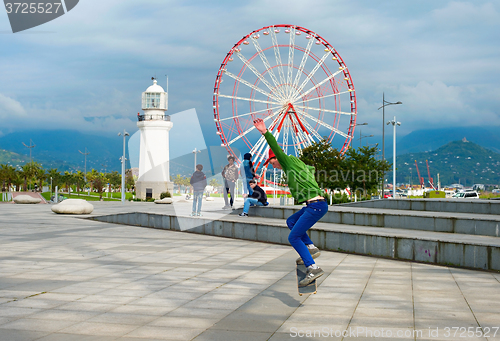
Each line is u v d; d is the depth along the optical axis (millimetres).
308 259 5918
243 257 9250
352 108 46125
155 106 59406
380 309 5199
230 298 5734
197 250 10266
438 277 7250
